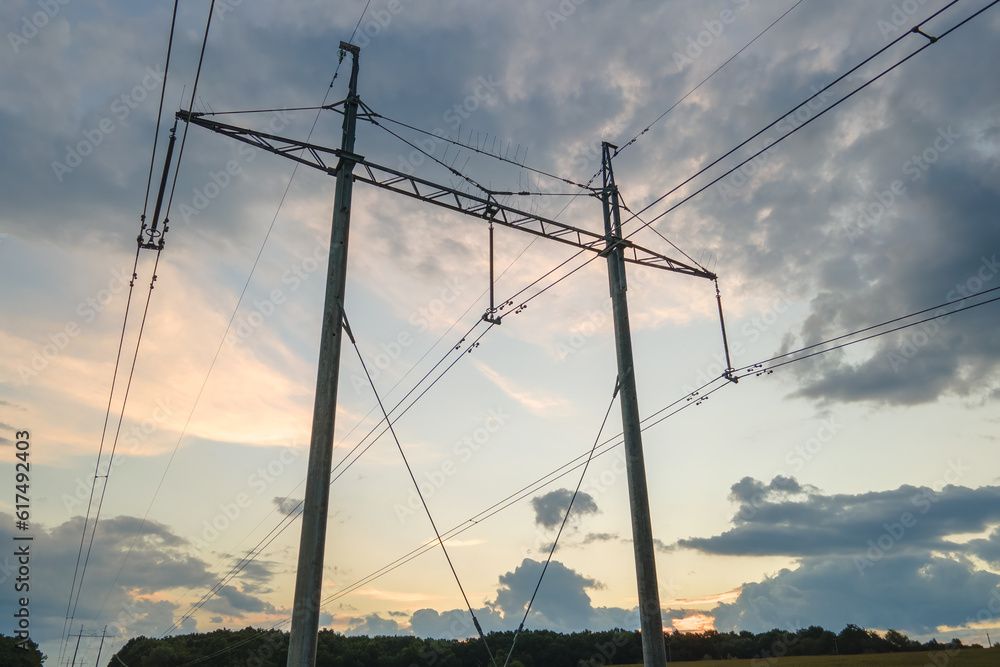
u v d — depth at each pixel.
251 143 17.08
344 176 17.47
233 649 97.12
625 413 18.91
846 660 60.12
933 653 54.91
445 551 16.31
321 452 14.10
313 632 12.68
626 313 20.42
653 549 17.39
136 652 105.12
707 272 22.58
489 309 20.83
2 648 70.88
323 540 13.39
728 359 21.42
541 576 18.11
